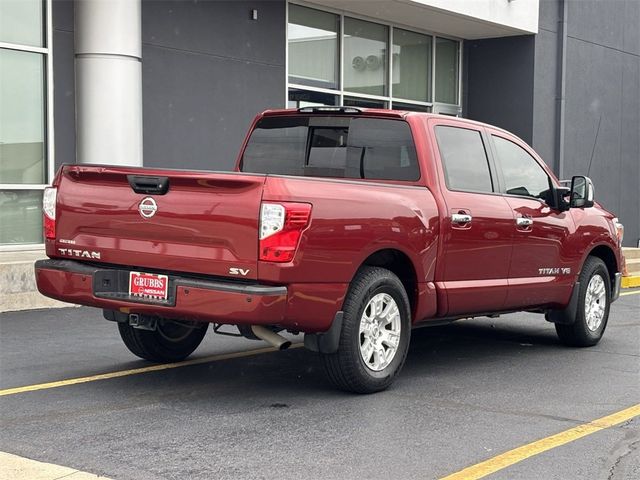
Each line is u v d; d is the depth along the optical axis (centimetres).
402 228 646
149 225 599
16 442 507
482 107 1958
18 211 1183
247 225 566
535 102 1908
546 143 1944
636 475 473
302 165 763
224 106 1420
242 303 561
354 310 611
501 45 1933
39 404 594
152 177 598
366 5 1605
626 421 583
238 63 1439
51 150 1202
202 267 580
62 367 711
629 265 1622
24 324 903
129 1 1210
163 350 730
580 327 854
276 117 782
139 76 1239
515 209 765
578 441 535
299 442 520
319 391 650
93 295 617
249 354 787
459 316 729
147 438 521
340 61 1653
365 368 628
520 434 548
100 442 511
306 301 579
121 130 1209
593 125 2077
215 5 1398
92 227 627
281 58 1513
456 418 583
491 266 738
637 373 742
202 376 692
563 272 824
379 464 482
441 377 714
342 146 741
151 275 596
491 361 790
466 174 736
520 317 1073
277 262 563
